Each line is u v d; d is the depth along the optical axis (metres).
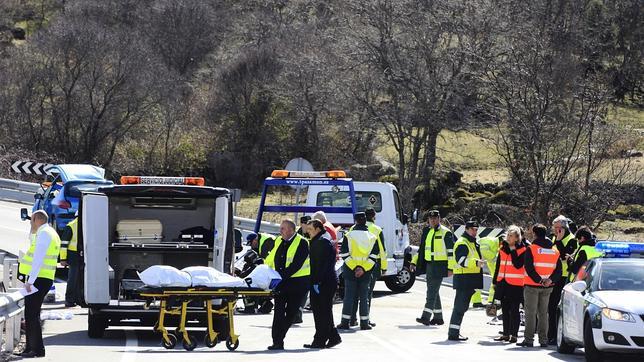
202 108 150.62
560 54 114.69
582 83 106.44
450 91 114.19
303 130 142.38
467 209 104.06
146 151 145.88
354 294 43.00
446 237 45.41
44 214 32.41
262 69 145.25
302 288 35.19
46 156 135.38
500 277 40.78
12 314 32.50
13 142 139.00
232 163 143.88
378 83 117.81
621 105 164.62
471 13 112.81
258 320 46.19
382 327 44.38
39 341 31.95
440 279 45.56
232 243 37.91
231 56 156.88
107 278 36.72
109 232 41.28
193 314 36.16
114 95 140.50
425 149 118.62
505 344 39.66
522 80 103.81
